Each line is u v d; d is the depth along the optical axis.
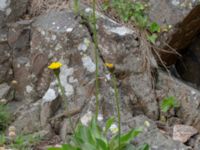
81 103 4.86
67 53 5.04
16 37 5.40
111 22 5.18
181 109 5.03
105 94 4.86
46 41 5.14
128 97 4.98
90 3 5.47
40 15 5.48
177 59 5.82
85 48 5.01
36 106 5.01
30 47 5.38
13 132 4.70
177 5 5.38
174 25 5.35
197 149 4.62
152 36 5.32
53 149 3.97
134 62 5.08
